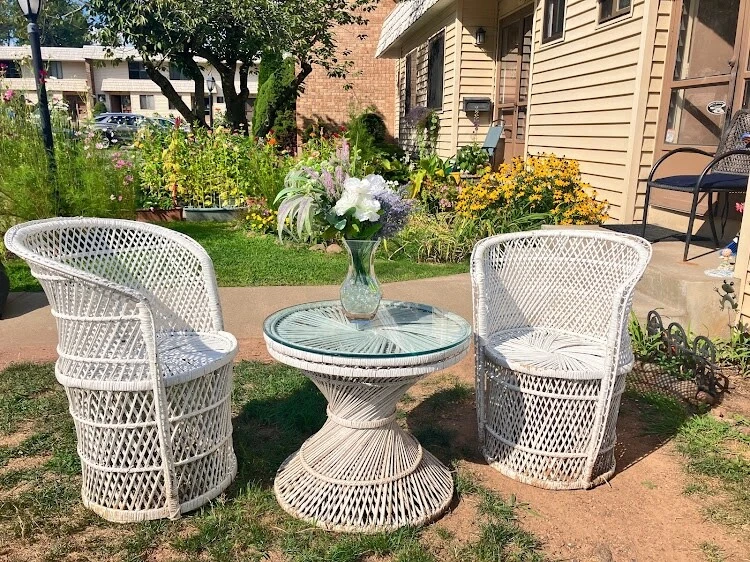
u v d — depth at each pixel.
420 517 2.40
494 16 10.79
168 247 2.90
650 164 6.22
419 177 8.14
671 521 2.45
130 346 2.26
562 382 2.60
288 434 3.07
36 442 2.94
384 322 2.66
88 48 30.36
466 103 10.97
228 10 11.89
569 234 3.12
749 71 4.85
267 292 5.25
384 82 17.95
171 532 2.32
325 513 2.39
